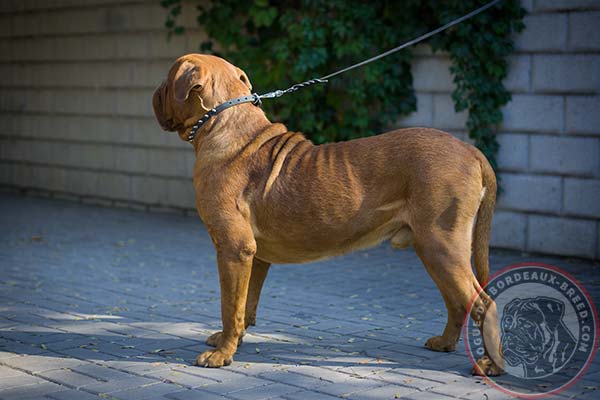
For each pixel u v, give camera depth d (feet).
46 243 31.42
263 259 16.94
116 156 40.93
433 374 15.43
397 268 26.81
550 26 27.45
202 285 24.36
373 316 20.40
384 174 15.64
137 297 22.65
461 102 28.99
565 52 27.20
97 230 34.45
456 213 15.25
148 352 17.04
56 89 43.52
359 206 15.69
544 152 27.96
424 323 19.63
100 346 17.48
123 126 40.34
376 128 31.60
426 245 15.34
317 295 22.91
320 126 31.94
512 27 28.07
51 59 43.52
